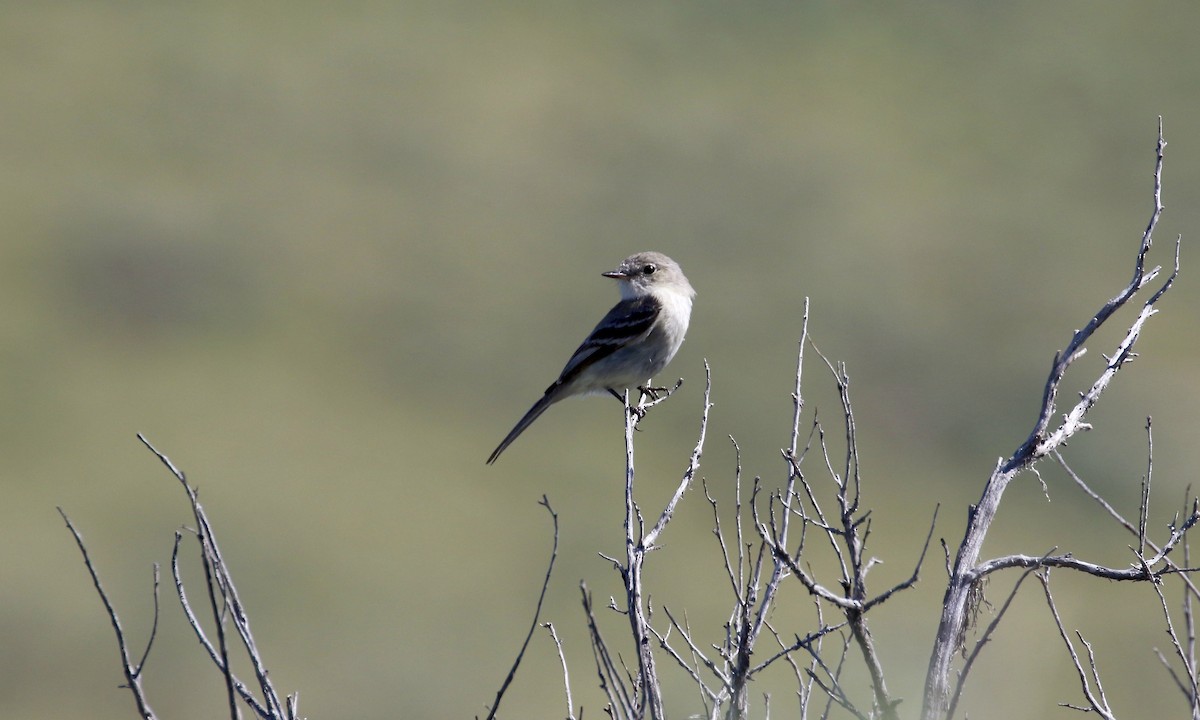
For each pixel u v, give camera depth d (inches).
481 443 1632.6
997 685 340.5
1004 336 1893.5
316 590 1177.4
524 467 1508.4
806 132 2583.7
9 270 1914.4
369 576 1217.4
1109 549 1270.9
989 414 1642.5
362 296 1984.5
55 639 1032.2
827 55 2913.4
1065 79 2783.0
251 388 1723.7
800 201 2314.2
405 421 1675.7
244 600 1141.1
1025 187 2395.4
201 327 1866.4
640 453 1503.4
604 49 2891.2
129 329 1836.9
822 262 2118.6
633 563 301.7
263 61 2630.4
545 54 2834.6
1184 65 2839.6
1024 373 1763.0
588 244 2206.0
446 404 1747.0
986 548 1275.8
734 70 2859.3
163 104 2454.5
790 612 679.7
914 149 2549.2
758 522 281.6
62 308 1859.0
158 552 1229.1
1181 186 2378.2
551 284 2086.6
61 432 1531.7
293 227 2145.7
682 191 2354.8
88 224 2041.1
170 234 2050.9
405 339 1900.8
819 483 1429.6
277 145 2380.7
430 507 1416.1
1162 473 1401.3
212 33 2714.1
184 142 2340.1
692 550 1209.4
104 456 1487.5
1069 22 3002.0
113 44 2615.7
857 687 325.1
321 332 1892.2
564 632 1016.9
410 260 2097.7
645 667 286.0
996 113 2701.8
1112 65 2822.3
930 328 1903.3
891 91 2802.7
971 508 298.8
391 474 1503.4
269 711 284.5
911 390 1705.2
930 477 1481.3
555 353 1909.4
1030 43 2960.1
